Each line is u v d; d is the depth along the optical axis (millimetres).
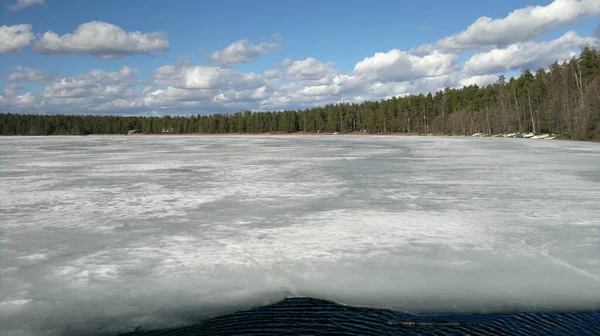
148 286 5895
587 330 4652
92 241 7969
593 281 5922
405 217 9625
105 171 19562
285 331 4684
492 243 7633
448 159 24734
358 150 34844
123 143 57250
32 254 7250
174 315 5102
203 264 6707
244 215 9969
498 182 14984
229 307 5289
